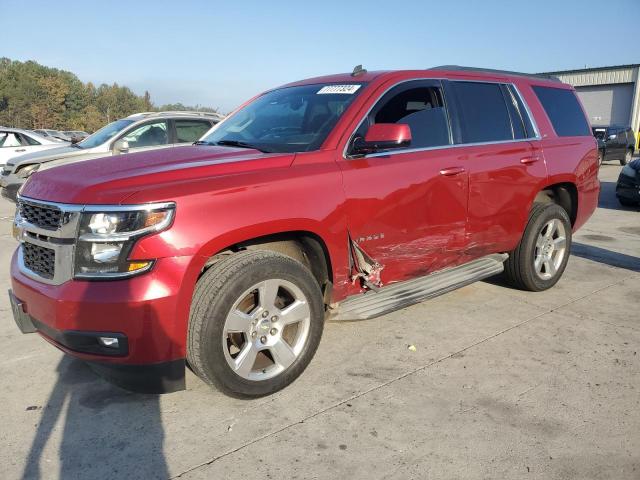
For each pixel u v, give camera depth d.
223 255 3.23
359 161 3.59
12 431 2.94
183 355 2.88
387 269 3.82
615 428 2.94
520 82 4.98
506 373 3.56
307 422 3.01
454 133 4.24
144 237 2.71
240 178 3.07
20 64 125.19
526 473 2.58
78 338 2.76
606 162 24.56
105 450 2.77
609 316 4.59
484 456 2.71
